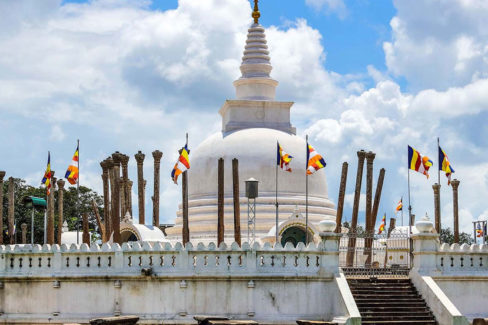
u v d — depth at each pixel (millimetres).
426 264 53562
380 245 73688
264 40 85562
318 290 52281
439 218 74438
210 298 51750
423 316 50656
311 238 71312
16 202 114688
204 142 80375
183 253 52344
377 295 52219
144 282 52250
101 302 52469
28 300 53531
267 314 51625
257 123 80938
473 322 50719
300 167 76625
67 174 68938
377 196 72750
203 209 75188
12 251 54250
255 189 65562
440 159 64500
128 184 81062
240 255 52219
